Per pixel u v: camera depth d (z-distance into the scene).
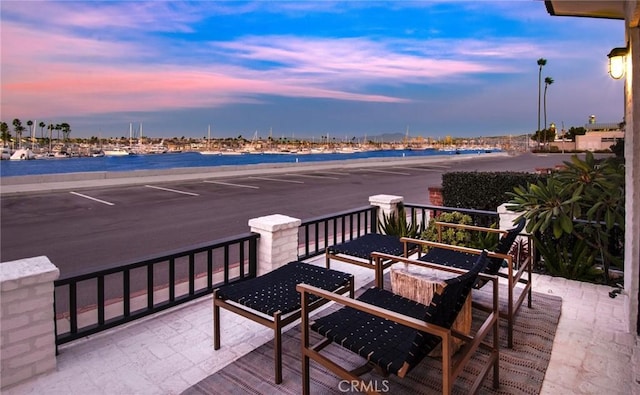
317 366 2.49
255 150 84.62
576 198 4.00
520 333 2.92
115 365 2.52
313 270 3.17
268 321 2.38
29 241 6.43
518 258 4.25
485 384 2.28
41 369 2.37
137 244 6.20
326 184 15.38
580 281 4.12
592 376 2.37
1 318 2.19
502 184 6.36
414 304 2.43
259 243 4.03
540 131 60.09
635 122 2.72
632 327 2.88
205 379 2.35
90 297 3.94
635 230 2.83
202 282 4.29
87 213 9.10
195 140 85.12
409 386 2.26
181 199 11.35
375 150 89.75
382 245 4.12
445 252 3.66
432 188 7.59
